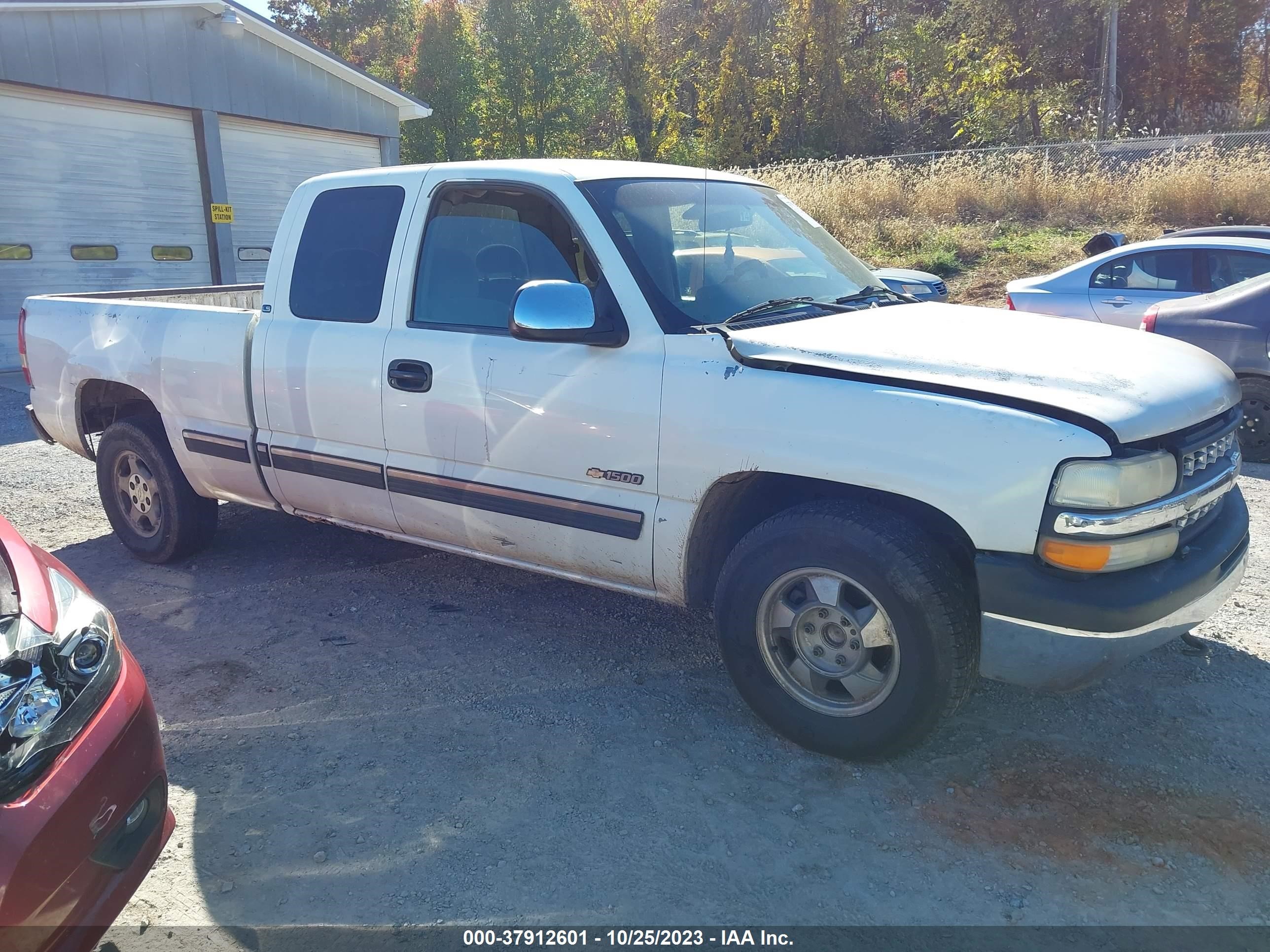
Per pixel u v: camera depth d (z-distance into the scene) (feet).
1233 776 10.07
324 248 13.91
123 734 7.45
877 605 9.60
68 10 39.93
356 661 13.03
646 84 128.77
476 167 12.70
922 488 9.23
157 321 15.64
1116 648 9.00
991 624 9.23
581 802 9.84
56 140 41.01
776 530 10.22
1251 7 98.32
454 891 8.60
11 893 6.36
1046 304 29.86
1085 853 8.95
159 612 14.82
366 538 18.04
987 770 10.25
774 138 116.16
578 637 13.70
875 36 116.16
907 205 58.85
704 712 11.57
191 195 46.62
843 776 10.21
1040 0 97.96
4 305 40.06
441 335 12.48
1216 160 55.42
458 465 12.55
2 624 6.98
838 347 10.18
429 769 10.47
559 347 11.49
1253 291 22.15
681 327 10.85
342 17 136.87
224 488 15.51
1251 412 22.17
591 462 11.33
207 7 44.62
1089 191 56.95
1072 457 8.66
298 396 13.87
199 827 9.56
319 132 52.44
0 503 20.56
